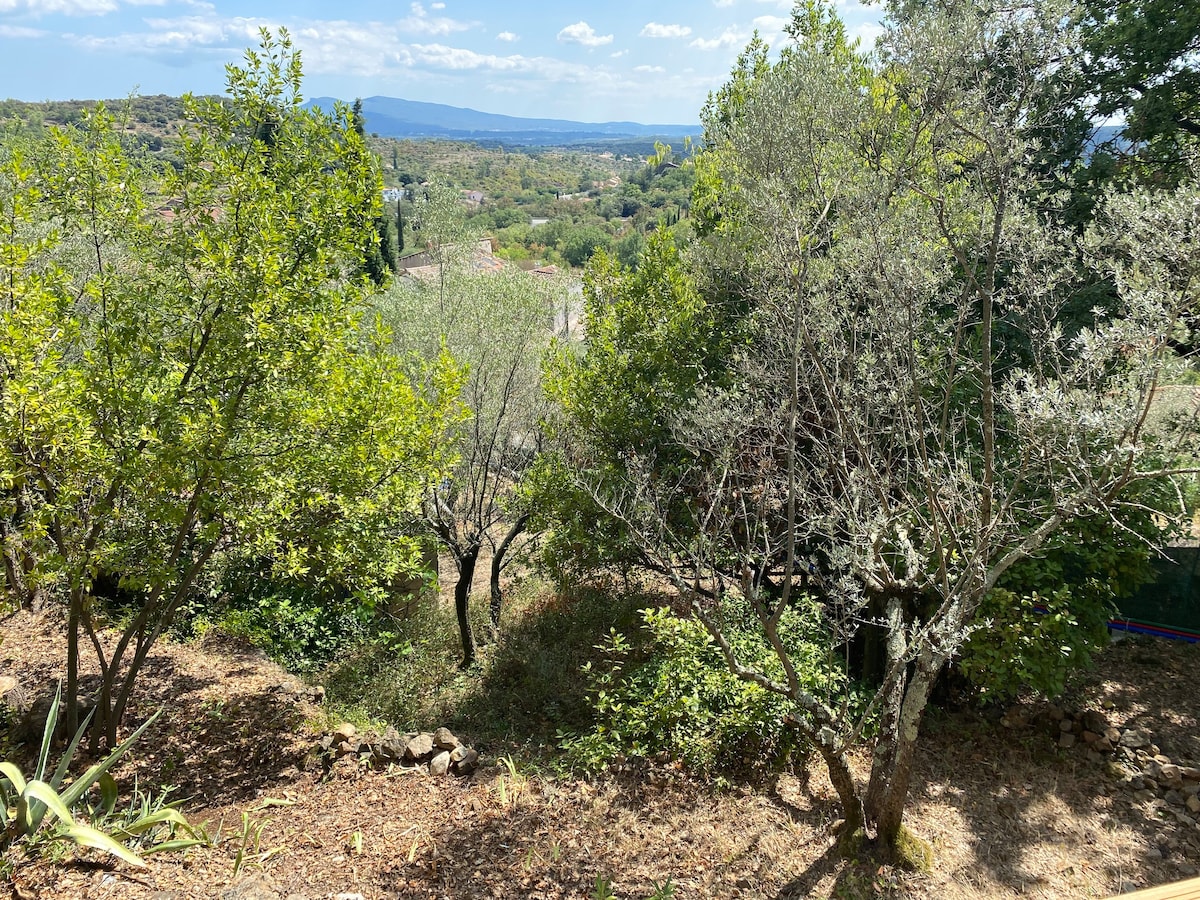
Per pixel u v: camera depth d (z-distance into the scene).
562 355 9.54
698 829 5.79
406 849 5.40
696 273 8.86
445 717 8.21
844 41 9.70
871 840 5.63
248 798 6.15
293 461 6.31
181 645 9.23
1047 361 5.90
